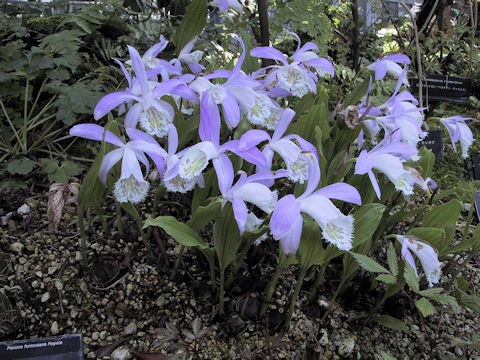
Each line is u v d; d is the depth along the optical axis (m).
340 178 0.44
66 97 0.61
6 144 0.61
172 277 0.47
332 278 0.50
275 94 0.48
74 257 0.48
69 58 0.63
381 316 0.46
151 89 0.43
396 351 0.46
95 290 0.46
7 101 0.66
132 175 0.39
